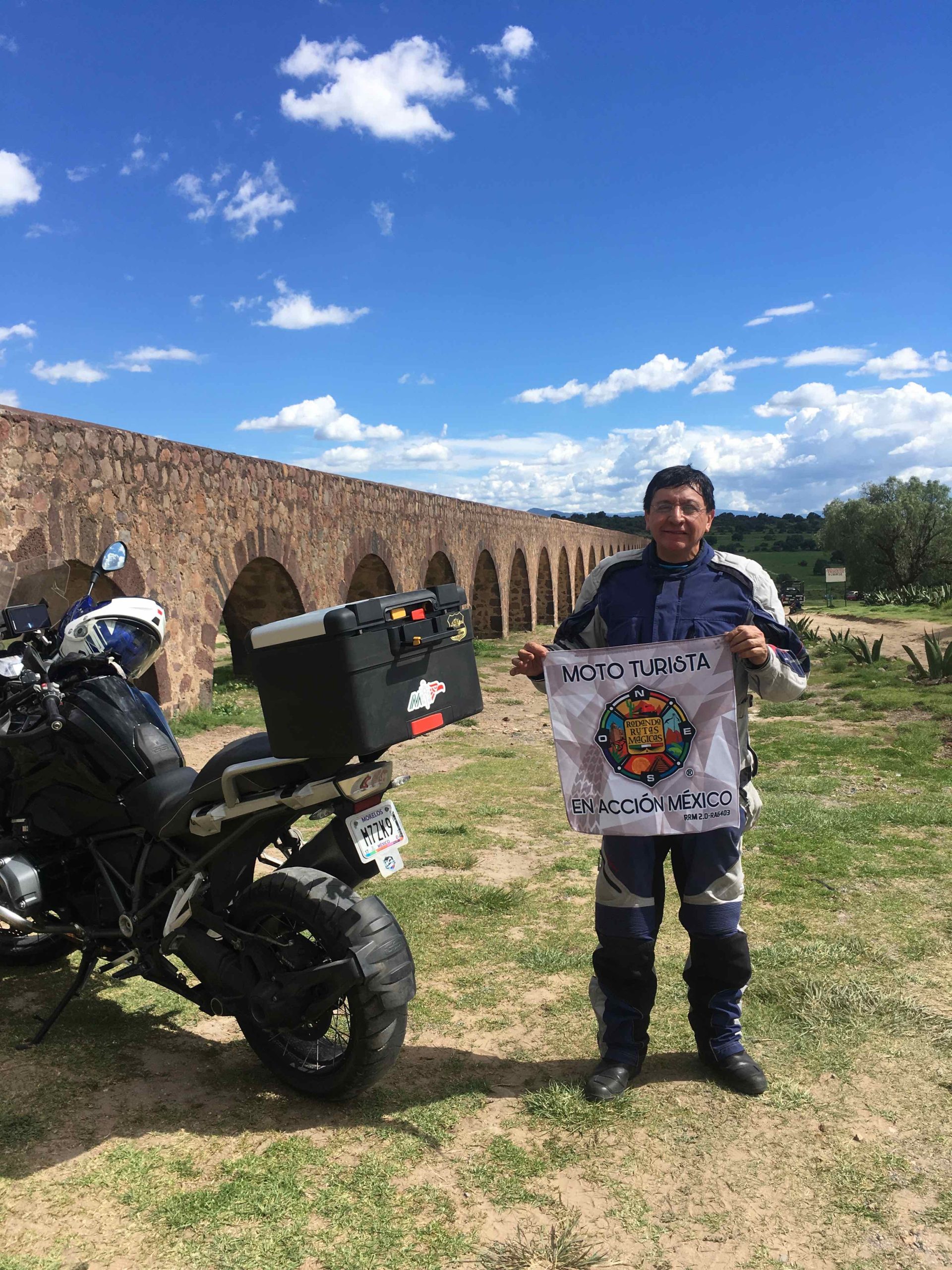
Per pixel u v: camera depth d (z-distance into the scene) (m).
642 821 2.39
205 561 10.50
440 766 8.04
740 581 2.47
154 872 2.72
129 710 2.77
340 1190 2.01
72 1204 1.96
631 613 2.50
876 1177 2.04
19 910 2.75
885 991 2.97
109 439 8.59
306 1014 2.33
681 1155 2.14
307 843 2.54
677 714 2.38
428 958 3.41
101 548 8.45
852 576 57.69
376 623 2.23
